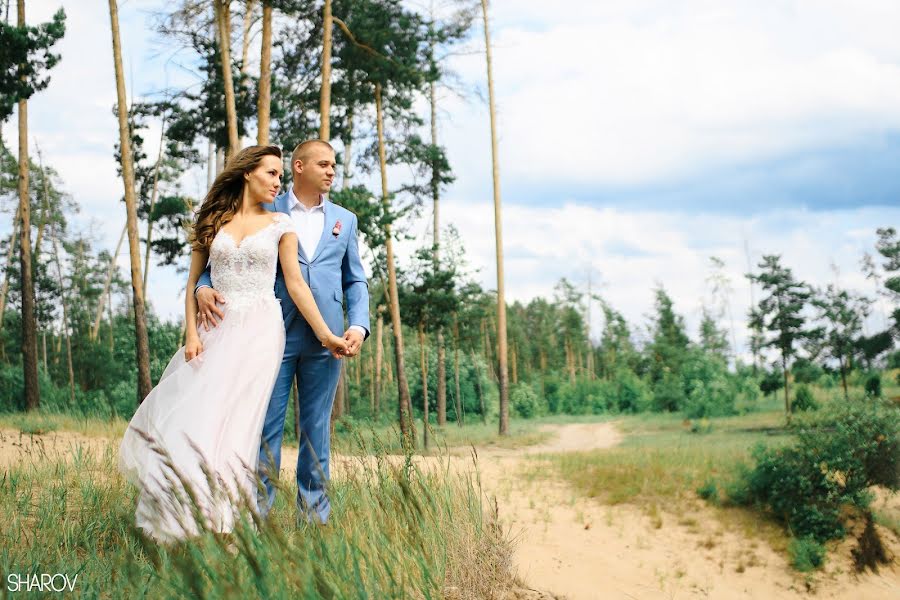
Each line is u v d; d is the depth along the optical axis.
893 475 10.91
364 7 21.88
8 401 23.36
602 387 62.72
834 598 9.11
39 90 22.72
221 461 2.83
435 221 32.12
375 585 2.27
